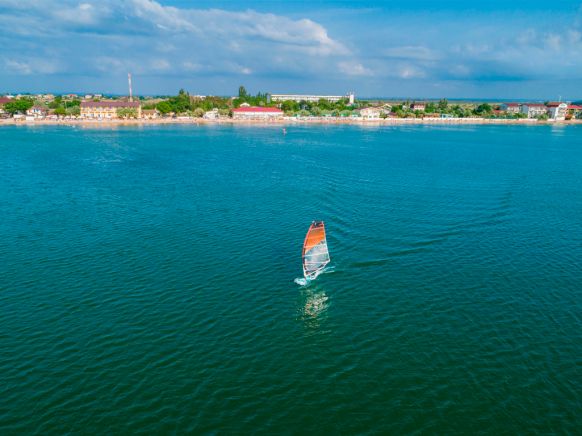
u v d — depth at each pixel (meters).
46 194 93.56
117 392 35.06
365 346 41.25
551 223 76.12
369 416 33.28
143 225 72.50
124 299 48.50
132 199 89.94
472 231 71.00
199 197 92.06
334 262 58.53
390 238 67.06
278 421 32.72
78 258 58.75
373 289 51.59
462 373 37.69
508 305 48.19
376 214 79.31
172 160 145.62
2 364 37.88
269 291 50.91
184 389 35.53
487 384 36.41
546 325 44.50
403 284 52.78
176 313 46.03
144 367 37.88
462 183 109.50
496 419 33.00
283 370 37.97
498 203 88.88
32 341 41.00
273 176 116.75
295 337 42.47
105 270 55.34
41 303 47.38
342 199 90.31
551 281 53.78
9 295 48.88
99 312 45.91
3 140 194.88
